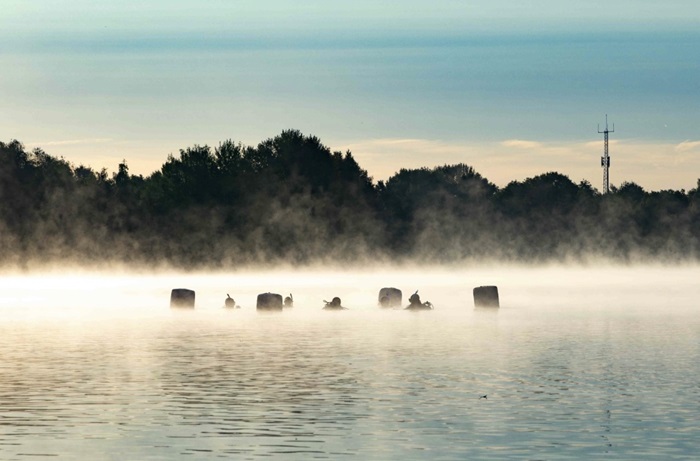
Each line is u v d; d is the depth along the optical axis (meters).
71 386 40.88
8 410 35.50
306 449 29.48
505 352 52.34
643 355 50.75
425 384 41.00
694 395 37.84
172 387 40.53
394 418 33.81
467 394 38.47
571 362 47.88
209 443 30.27
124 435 31.34
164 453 29.09
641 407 35.50
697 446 29.56
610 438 30.62
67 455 28.81
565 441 30.28
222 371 45.22
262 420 33.59
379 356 50.75
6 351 53.62
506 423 32.91
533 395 38.12
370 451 29.20
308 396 38.22
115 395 38.59
